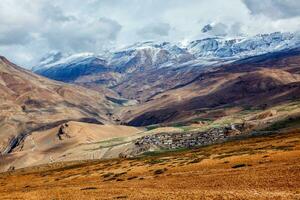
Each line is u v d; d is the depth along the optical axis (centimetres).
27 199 7319
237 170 8375
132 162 15900
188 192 6169
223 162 10075
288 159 8744
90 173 13762
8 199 7631
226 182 7025
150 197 5959
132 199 5944
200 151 18225
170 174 9600
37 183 13362
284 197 5031
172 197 5759
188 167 10375
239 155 10875
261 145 14412
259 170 7838
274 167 7912
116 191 7288
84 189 8275
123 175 11350
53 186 10975
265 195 5272
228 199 5222
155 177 9481
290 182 6162
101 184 9675
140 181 9056
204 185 7044
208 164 10250
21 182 15175
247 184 6544
